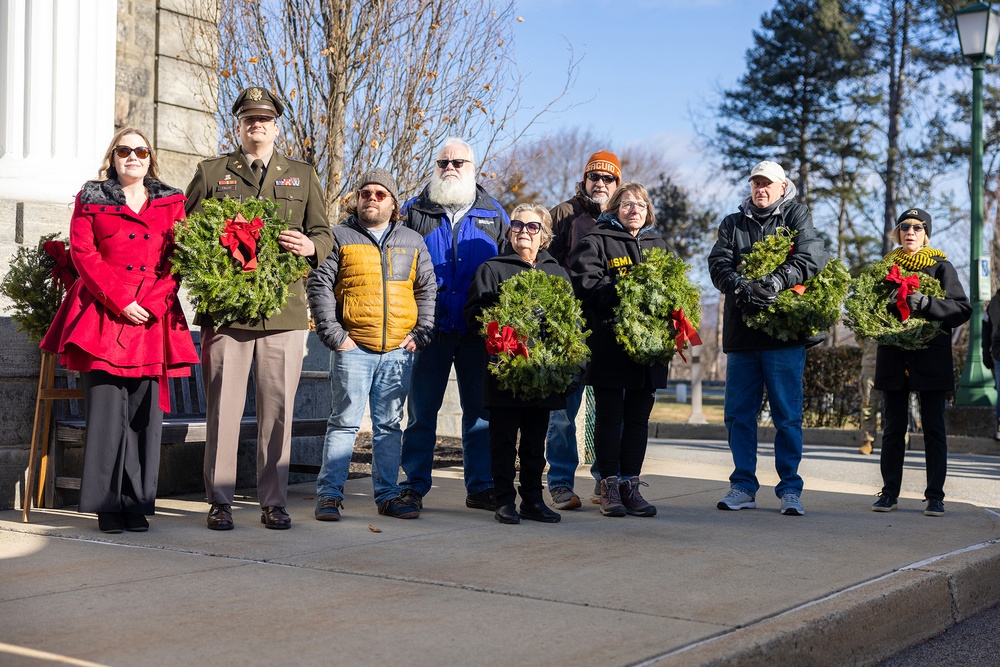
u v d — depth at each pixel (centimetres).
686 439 1587
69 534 522
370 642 334
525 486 600
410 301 602
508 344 570
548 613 374
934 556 503
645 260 624
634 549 504
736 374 670
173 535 527
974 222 1478
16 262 594
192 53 988
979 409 1375
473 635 344
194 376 718
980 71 1523
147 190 543
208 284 517
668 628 355
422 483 636
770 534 560
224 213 531
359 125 1093
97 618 357
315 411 780
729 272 649
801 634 359
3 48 750
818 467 1066
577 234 706
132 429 536
